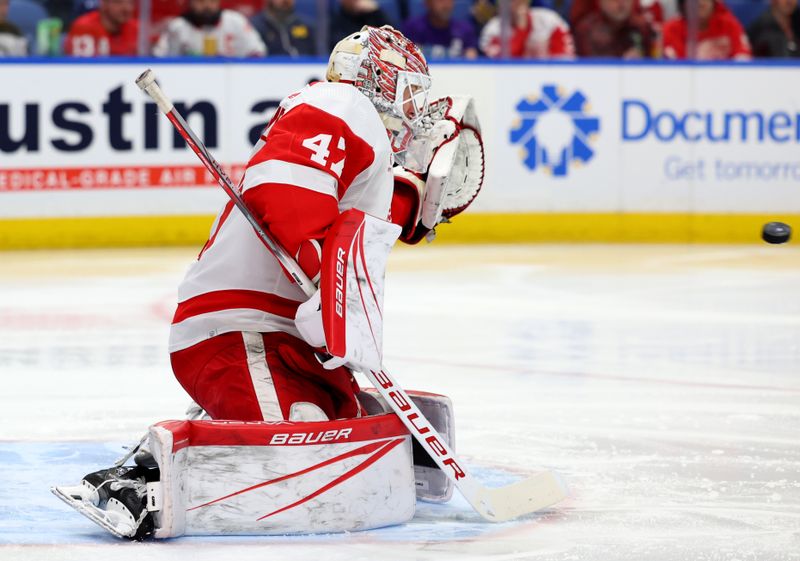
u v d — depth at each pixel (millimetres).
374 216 8859
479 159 10398
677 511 9141
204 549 7887
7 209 27422
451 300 21062
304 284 8297
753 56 30328
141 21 28594
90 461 10523
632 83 29688
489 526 8688
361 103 8766
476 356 16141
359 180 8828
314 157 8359
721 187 29875
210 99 28406
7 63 27141
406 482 8602
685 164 29812
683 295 21766
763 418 12578
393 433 8516
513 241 29625
